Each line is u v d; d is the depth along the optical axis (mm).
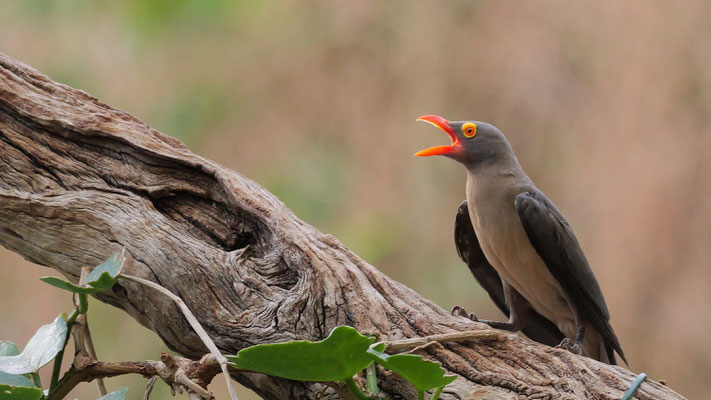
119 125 5316
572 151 13008
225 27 13188
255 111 13047
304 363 3764
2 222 5090
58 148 5258
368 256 12359
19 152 5207
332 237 5047
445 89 13148
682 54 12867
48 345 4219
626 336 12375
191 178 5316
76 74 12812
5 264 12039
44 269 12086
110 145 5289
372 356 3766
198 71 13039
